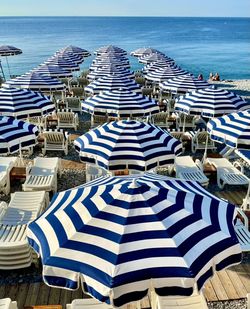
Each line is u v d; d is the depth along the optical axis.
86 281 3.72
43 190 8.71
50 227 4.32
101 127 8.20
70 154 11.88
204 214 4.46
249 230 7.44
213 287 6.13
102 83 15.80
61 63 23.33
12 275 6.34
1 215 7.07
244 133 7.85
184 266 3.75
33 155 11.70
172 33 113.88
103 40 80.94
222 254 4.05
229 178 9.48
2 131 7.95
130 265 3.73
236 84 26.61
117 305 3.57
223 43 76.56
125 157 7.27
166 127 14.25
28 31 121.81
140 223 4.11
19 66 38.47
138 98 11.88
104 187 4.64
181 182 5.35
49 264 3.86
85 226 4.12
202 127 15.23
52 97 17.44
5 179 9.01
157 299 4.98
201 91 12.32
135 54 31.61
